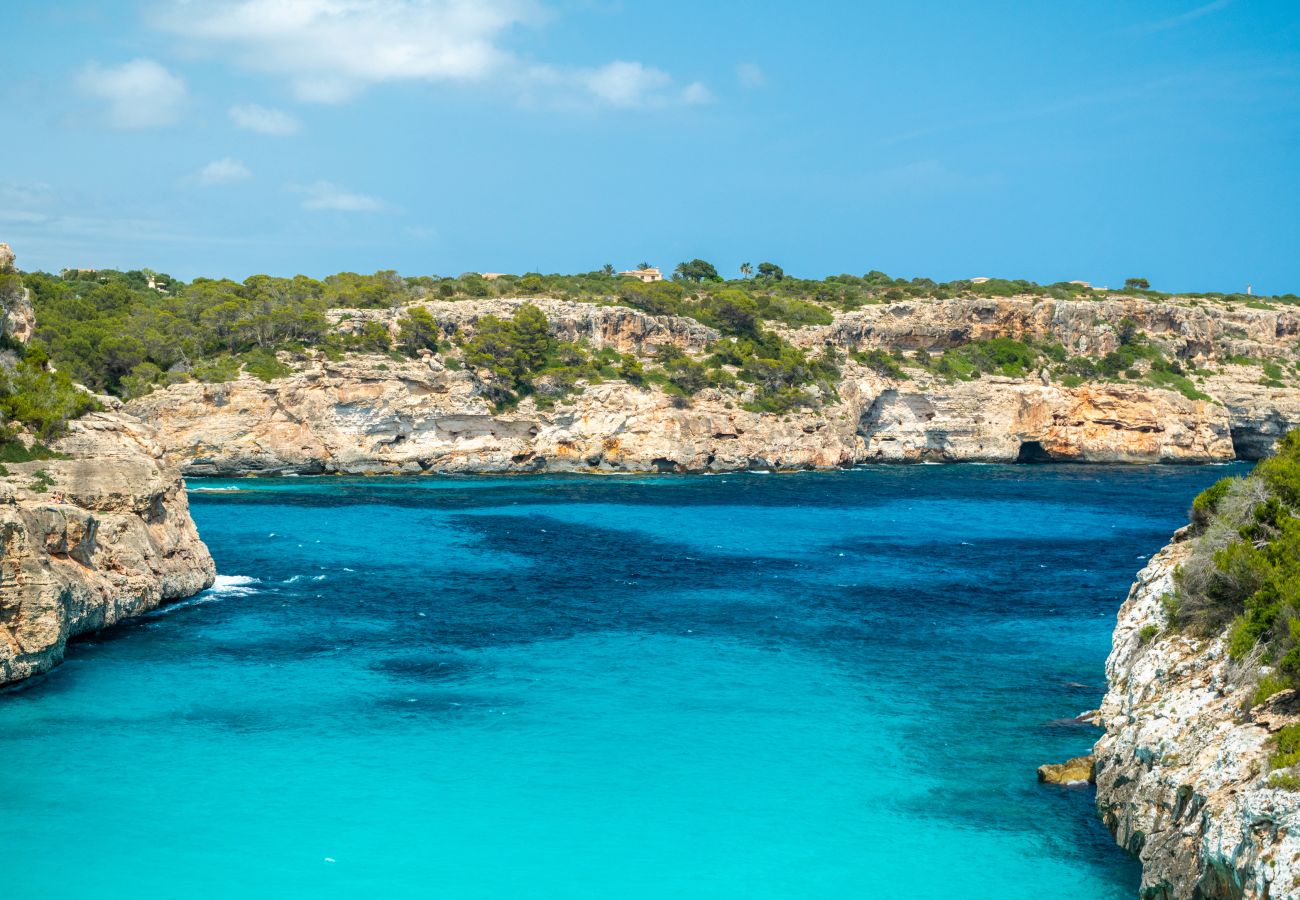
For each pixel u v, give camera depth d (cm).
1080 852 3562
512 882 3338
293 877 3328
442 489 12250
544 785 4022
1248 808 2697
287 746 4334
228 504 10631
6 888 3219
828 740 4512
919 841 3641
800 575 7869
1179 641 3744
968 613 6744
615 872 3412
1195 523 4425
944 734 4597
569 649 5803
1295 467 4088
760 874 3416
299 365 13250
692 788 4025
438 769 4144
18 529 4906
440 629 6150
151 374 12606
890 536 9662
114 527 5912
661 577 7725
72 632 5397
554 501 11500
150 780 3981
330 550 8400
